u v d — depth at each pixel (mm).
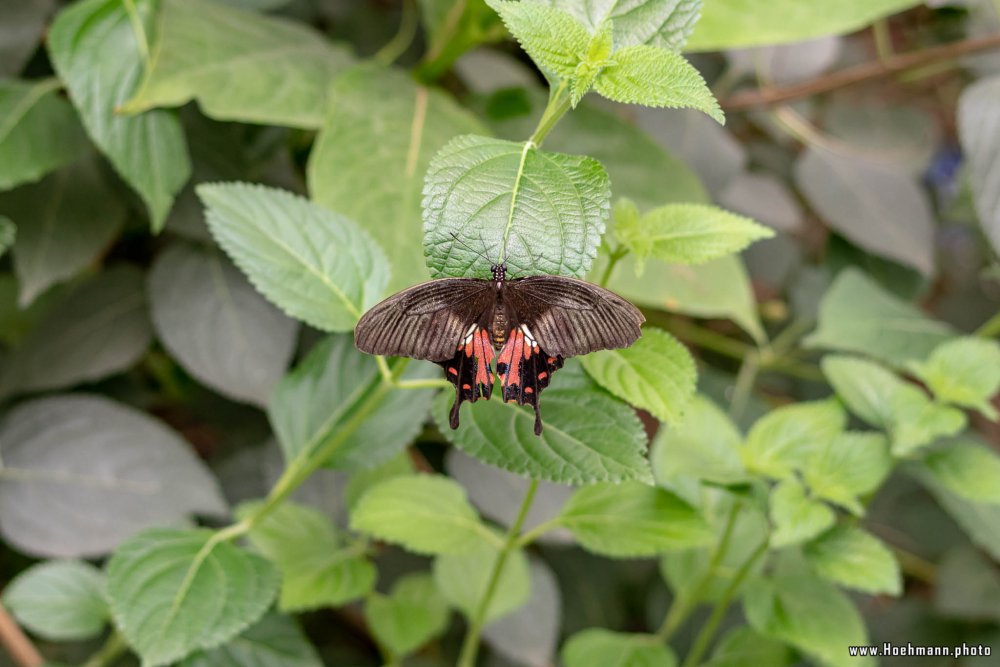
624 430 876
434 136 1042
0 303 1261
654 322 1518
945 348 1016
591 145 1136
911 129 1529
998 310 1703
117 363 1167
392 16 1479
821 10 1080
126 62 1021
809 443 992
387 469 1038
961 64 1490
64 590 1030
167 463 1106
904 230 1438
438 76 1143
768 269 1526
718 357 1604
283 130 1161
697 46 1084
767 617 978
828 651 964
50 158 1051
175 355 1100
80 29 1013
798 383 1549
